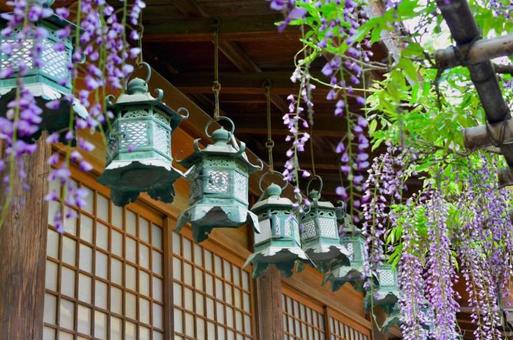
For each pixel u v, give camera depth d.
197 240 3.60
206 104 6.01
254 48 5.14
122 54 1.93
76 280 3.96
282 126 6.16
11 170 1.54
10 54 2.25
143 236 4.66
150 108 3.05
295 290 6.38
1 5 3.41
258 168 3.62
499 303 4.09
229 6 4.66
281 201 4.20
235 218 3.44
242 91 5.42
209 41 5.16
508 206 3.82
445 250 3.97
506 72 2.55
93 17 1.87
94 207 4.25
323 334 6.76
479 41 2.30
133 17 1.96
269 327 5.66
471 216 3.78
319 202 4.67
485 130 2.79
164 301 4.65
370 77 3.20
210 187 3.47
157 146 3.02
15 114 1.62
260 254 4.13
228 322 5.32
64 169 1.57
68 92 2.31
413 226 4.16
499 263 3.93
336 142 6.44
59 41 2.29
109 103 3.02
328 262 4.79
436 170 3.58
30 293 3.41
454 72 3.00
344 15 2.42
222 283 5.38
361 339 7.57
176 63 5.52
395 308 5.55
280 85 5.34
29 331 3.36
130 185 3.06
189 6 4.68
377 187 3.49
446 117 2.92
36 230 3.52
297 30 4.67
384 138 3.38
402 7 2.11
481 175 3.52
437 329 4.12
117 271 4.32
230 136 3.62
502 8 2.55
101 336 4.05
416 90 3.01
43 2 2.28
